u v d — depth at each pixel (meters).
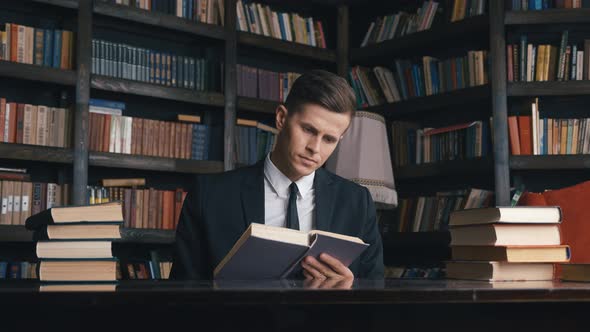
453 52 4.32
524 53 3.73
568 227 2.41
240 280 1.41
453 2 4.05
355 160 3.45
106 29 3.86
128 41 3.95
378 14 4.73
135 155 3.61
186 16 3.90
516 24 3.74
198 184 1.89
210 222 1.83
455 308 1.08
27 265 3.33
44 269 1.34
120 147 3.60
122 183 3.63
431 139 4.06
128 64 3.67
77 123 3.43
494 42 3.73
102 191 3.53
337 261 1.47
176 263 1.84
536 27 3.81
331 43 4.75
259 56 4.43
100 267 1.34
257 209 1.84
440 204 3.92
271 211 1.88
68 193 3.43
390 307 1.05
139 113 3.96
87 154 3.45
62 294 0.90
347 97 1.71
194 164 3.79
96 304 0.89
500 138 3.66
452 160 3.91
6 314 0.94
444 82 4.03
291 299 0.92
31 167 3.55
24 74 3.31
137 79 3.69
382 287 1.07
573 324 1.13
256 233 1.33
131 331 0.97
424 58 4.14
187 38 4.04
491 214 1.49
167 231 3.64
